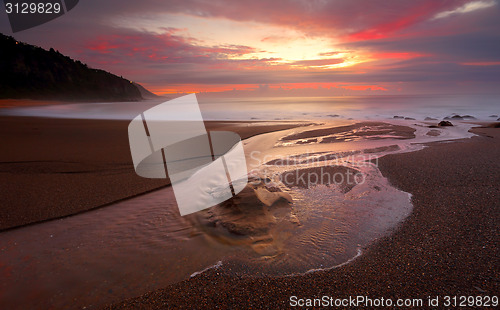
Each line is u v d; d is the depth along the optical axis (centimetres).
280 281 216
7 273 227
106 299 200
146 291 208
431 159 595
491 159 582
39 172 511
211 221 303
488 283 204
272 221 303
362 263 237
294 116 2220
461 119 1833
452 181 443
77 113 2055
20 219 322
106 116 1822
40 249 262
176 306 192
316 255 249
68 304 196
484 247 252
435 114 2345
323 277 220
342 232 290
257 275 224
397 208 349
